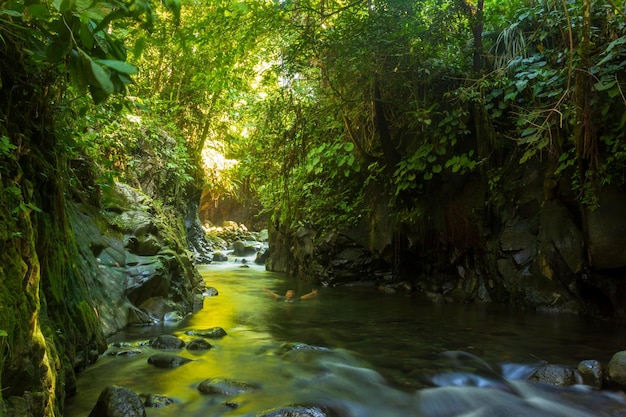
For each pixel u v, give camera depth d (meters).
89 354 4.93
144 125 11.66
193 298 8.90
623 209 7.03
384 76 9.05
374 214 11.68
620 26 6.84
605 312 7.68
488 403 4.34
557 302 8.33
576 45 7.48
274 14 7.78
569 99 7.23
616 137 6.81
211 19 7.30
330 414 3.93
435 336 6.64
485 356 5.63
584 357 5.59
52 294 3.87
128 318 6.68
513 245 8.87
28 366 2.56
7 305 2.40
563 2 5.81
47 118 4.15
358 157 11.42
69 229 5.10
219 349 5.79
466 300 9.63
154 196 12.24
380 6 8.45
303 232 13.80
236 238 24.34
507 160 9.09
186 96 16.19
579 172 6.95
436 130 8.96
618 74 6.97
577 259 7.82
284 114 10.59
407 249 10.98
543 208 8.38
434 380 4.84
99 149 8.66
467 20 8.96
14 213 2.79
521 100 8.42
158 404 3.94
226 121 18.00
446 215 9.99
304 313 8.47
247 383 4.47
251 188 15.65
